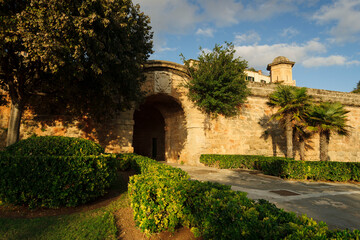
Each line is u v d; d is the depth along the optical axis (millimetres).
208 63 15297
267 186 8031
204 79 14953
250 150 17453
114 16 7422
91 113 10750
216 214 2889
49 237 3531
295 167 9891
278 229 2092
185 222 3650
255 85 18703
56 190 4895
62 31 6340
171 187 3766
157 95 15609
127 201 5574
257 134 17984
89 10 6910
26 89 8328
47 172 4898
